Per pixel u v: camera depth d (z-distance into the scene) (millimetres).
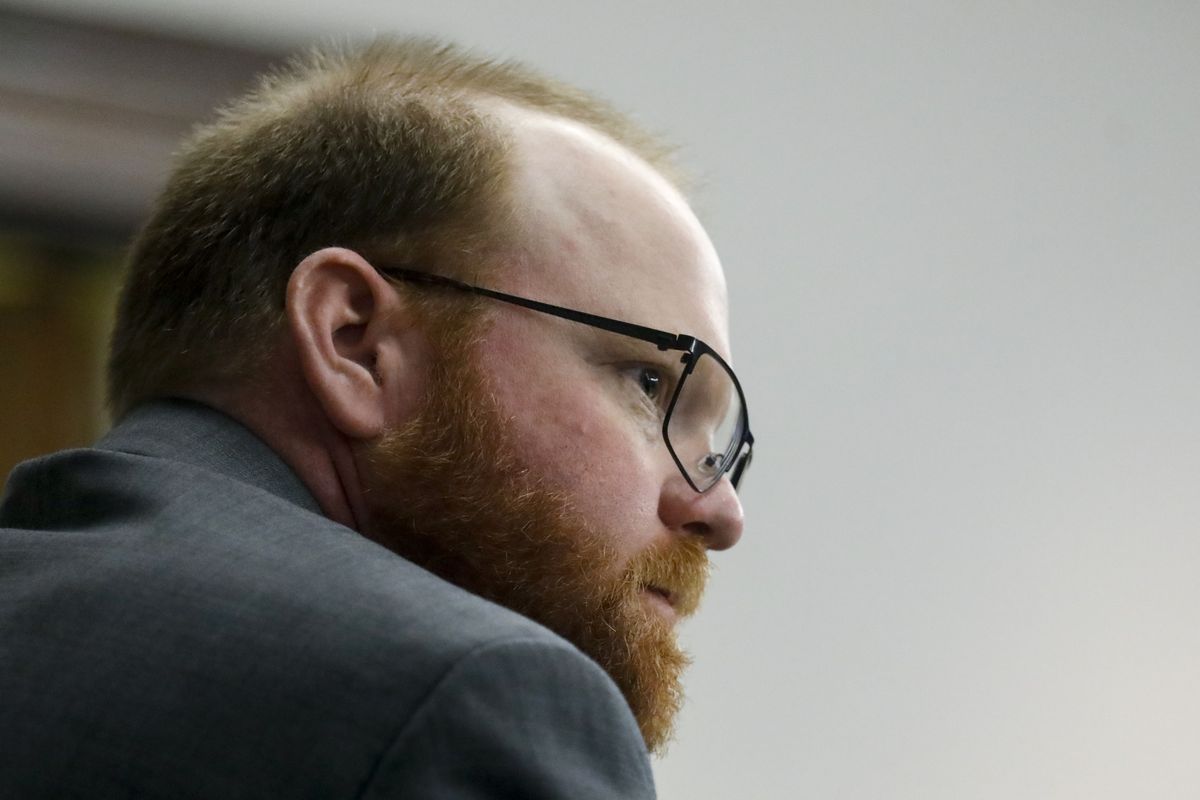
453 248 3549
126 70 8125
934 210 9305
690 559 3682
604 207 3711
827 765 8445
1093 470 9219
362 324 3496
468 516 3414
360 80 3869
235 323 3494
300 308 3406
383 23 8484
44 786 2547
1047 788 8727
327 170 3617
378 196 3582
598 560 3488
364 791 2361
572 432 3512
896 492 8867
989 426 9094
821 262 9047
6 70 7957
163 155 8211
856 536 8750
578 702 2564
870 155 9258
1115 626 9039
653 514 3615
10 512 3379
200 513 2959
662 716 3592
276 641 2574
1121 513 9203
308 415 3441
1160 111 9820
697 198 4273
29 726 2629
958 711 8688
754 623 8500
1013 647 8844
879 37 9422
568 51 8852
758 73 9172
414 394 3471
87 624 2746
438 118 3717
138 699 2586
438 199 3578
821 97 9250
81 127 8102
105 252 8234
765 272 8945
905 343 9070
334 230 3568
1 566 3023
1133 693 8961
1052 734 8805
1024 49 9664
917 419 8992
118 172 8164
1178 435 9422
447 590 2729
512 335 3523
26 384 8156
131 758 2521
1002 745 8703
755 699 8422
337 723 2430
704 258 3865
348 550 2820
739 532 3801
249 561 2781
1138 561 9156
